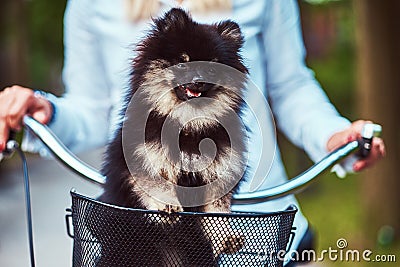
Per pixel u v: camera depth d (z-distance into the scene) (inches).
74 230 101.3
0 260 340.5
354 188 488.4
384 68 378.3
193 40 110.4
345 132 126.0
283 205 134.0
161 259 95.4
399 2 371.9
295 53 146.1
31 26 898.7
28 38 878.4
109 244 96.7
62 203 506.6
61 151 118.2
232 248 95.3
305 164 488.7
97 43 145.6
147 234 95.0
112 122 130.7
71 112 140.0
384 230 376.2
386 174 378.6
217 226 94.6
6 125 121.5
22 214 469.7
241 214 94.3
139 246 95.6
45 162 741.9
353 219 408.2
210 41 111.0
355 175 514.9
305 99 142.3
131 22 136.7
